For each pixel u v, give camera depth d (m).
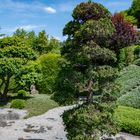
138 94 25.48
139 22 74.81
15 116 24.81
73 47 14.95
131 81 30.64
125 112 21.31
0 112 25.61
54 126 21.67
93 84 14.76
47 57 35.16
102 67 14.63
